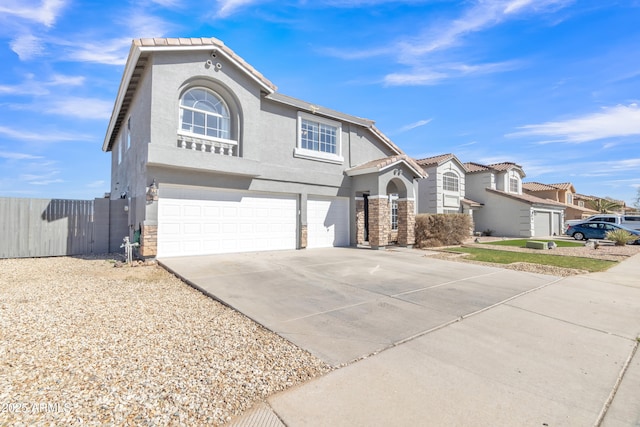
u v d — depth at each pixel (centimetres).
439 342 432
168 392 294
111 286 704
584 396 306
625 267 1080
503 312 571
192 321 492
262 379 324
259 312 536
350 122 1620
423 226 1650
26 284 712
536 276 903
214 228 1169
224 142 1155
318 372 343
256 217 1286
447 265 1059
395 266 1012
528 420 266
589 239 2261
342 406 281
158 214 1044
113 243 1310
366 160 1720
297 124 1410
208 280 745
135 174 1188
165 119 1008
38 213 1182
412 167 1569
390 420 262
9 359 345
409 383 323
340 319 516
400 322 507
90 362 346
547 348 420
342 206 1611
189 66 1059
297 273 860
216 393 296
